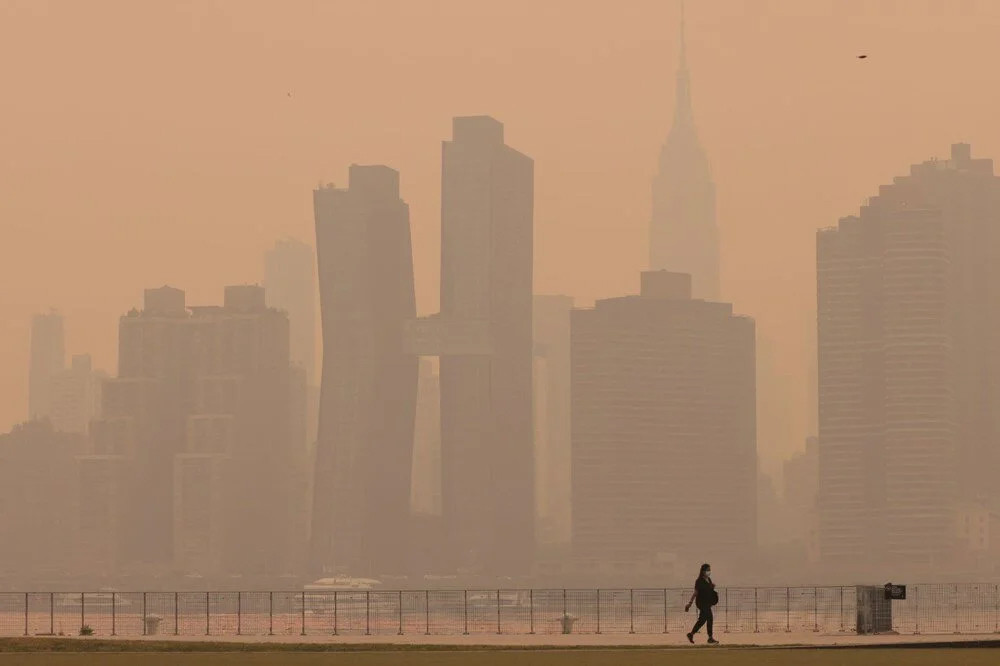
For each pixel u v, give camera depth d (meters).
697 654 158.88
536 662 148.88
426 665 146.50
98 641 188.50
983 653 156.25
